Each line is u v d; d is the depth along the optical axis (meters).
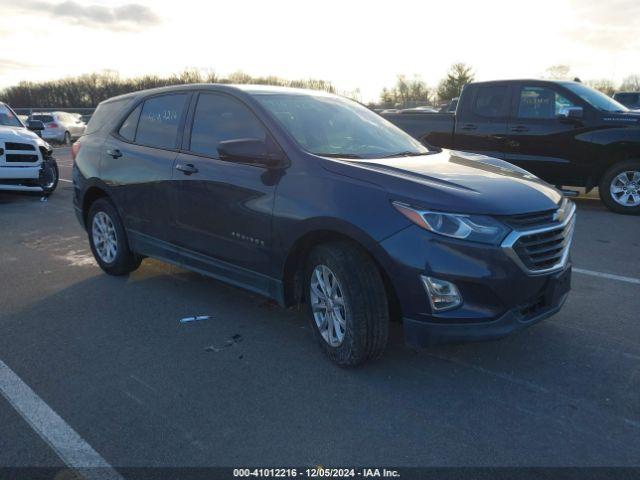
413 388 3.34
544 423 2.97
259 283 4.01
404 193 3.21
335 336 3.59
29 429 2.96
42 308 4.74
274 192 3.75
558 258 3.42
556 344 3.91
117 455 2.74
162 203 4.72
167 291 5.16
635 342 3.93
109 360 3.76
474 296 3.09
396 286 3.20
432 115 9.77
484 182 3.42
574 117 8.20
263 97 4.26
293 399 3.24
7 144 9.91
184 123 4.66
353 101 5.06
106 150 5.37
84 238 7.45
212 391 3.34
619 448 2.75
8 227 8.18
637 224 7.84
